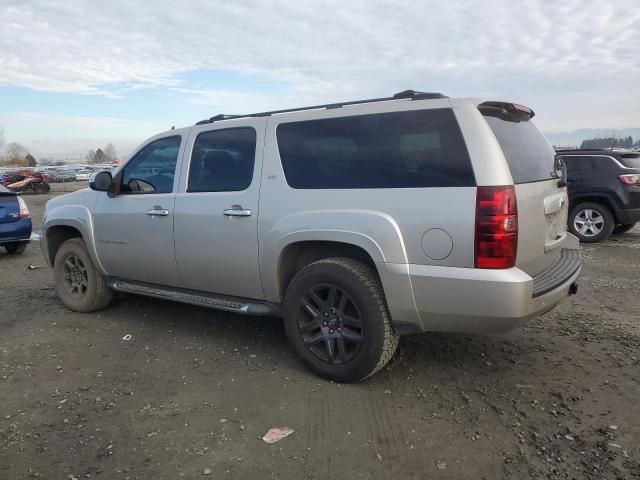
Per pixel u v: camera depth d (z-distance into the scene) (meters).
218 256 4.29
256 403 3.52
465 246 3.20
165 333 4.95
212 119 4.69
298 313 3.90
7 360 4.35
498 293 3.13
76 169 66.25
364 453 2.92
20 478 2.76
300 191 3.85
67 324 5.27
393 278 3.40
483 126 3.31
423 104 3.51
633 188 9.66
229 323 5.20
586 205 10.04
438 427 3.17
